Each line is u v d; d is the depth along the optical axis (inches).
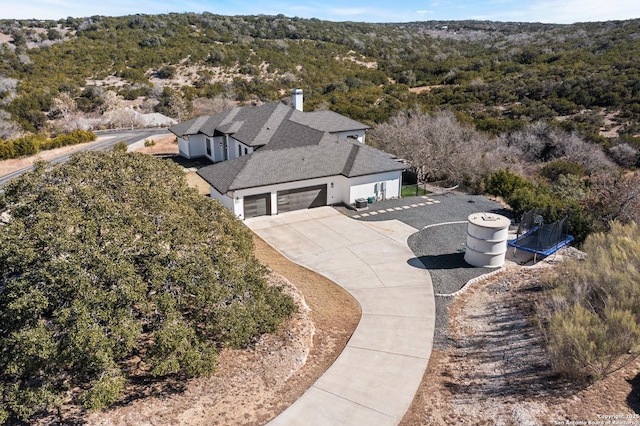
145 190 516.1
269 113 1416.1
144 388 441.7
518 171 1438.2
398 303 653.9
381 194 1138.7
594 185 1075.3
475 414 411.2
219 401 433.4
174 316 406.6
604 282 512.1
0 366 371.6
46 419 394.9
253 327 456.4
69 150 1738.4
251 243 608.7
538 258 799.7
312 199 1086.4
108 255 402.3
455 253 829.2
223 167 1082.7
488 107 2299.5
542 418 386.9
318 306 648.4
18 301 358.0
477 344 536.7
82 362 372.8
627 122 1993.1
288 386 464.1
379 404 438.3
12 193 503.8
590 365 414.3
